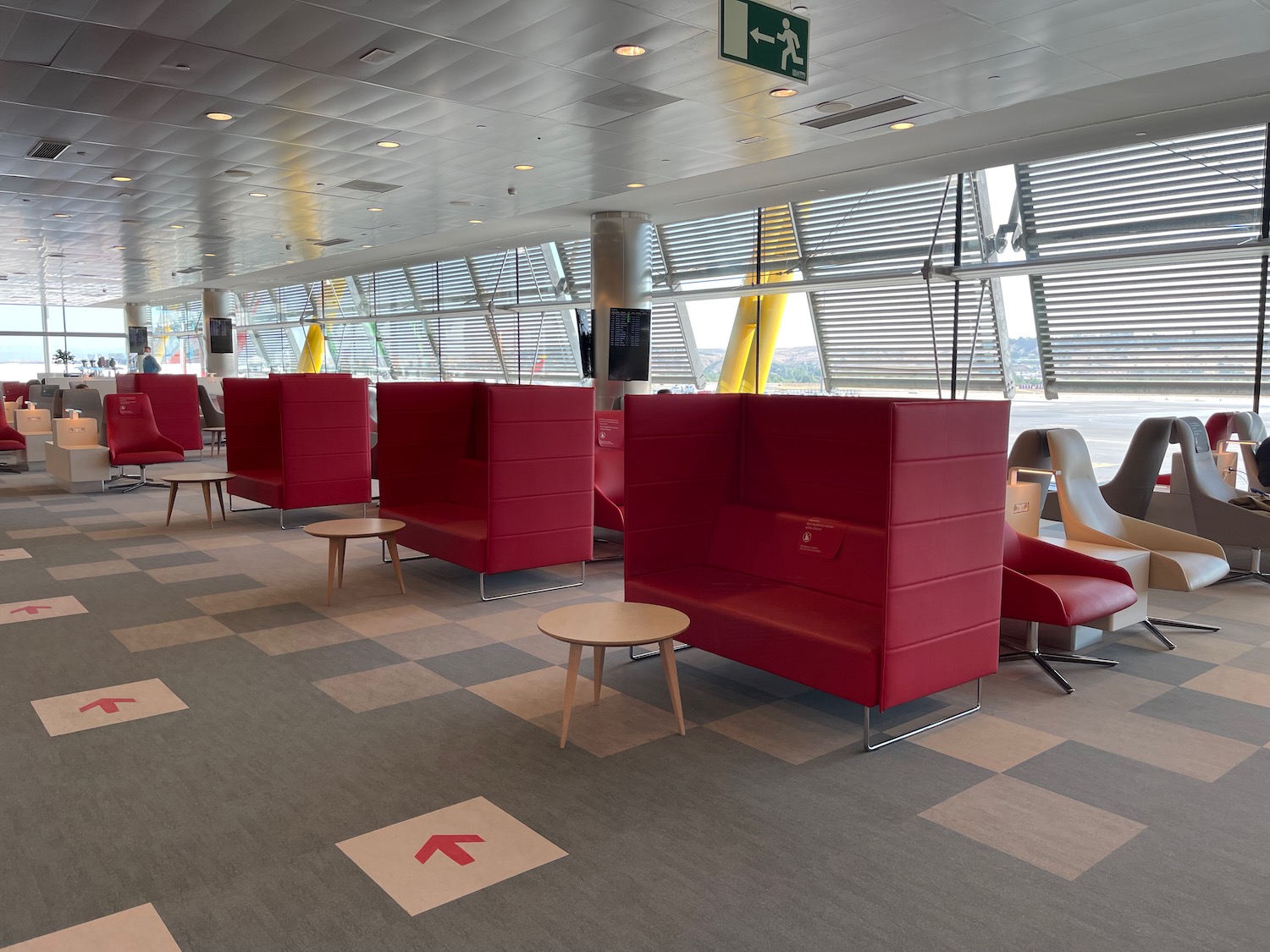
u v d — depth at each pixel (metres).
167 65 6.47
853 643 3.62
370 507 9.77
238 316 28.42
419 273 20.22
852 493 4.46
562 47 6.10
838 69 6.45
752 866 2.77
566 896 2.60
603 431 7.99
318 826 3.02
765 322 12.88
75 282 22.67
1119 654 4.95
